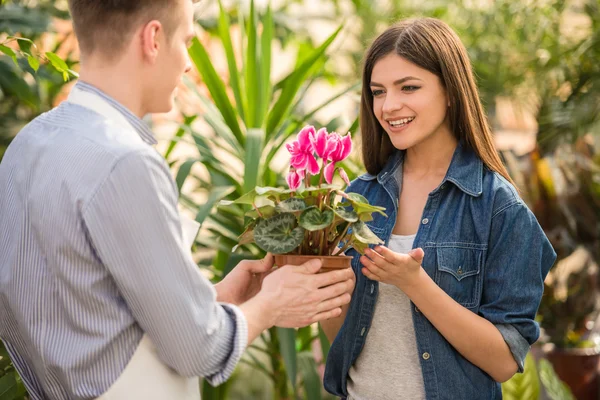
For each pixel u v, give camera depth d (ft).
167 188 4.10
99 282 4.06
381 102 5.65
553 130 13.66
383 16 15.42
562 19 14.24
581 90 13.73
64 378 4.15
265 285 4.68
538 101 14.12
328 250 5.01
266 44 9.04
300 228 4.79
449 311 5.09
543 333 13.03
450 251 5.44
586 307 12.85
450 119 5.72
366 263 4.97
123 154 3.97
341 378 5.94
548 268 5.59
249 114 9.03
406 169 5.99
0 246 4.44
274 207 4.95
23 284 4.22
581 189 12.90
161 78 4.43
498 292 5.33
